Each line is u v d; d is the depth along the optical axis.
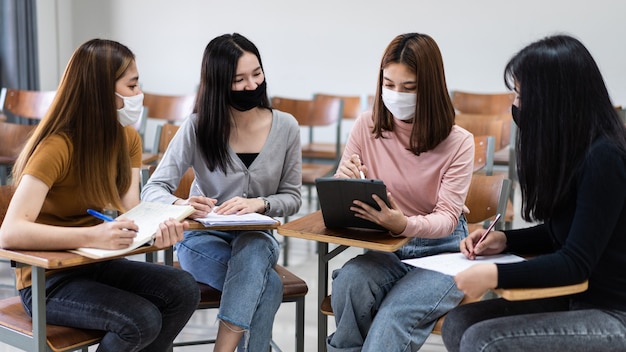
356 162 2.01
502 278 1.49
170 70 6.57
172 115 4.44
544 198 1.60
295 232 1.88
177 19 6.47
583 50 1.56
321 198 1.82
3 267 3.53
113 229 1.68
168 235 1.78
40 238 1.66
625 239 1.55
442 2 5.69
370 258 1.99
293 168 2.34
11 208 1.70
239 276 2.00
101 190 1.85
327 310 1.98
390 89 1.98
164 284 1.90
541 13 5.44
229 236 2.26
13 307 1.89
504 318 1.57
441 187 2.03
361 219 1.85
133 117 1.90
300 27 6.13
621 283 1.57
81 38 6.75
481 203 2.25
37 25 6.24
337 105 4.43
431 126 1.98
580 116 1.54
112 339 1.76
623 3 5.22
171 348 2.10
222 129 2.18
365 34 5.95
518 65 1.60
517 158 1.66
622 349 1.50
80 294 1.79
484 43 5.62
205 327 2.88
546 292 1.49
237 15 6.30
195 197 2.02
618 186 1.50
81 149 1.81
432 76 1.95
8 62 5.81
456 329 1.68
